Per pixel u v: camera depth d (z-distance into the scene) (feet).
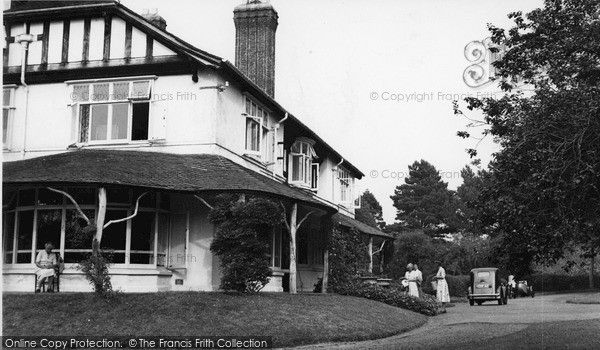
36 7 68.28
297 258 84.43
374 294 73.82
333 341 44.52
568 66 29.53
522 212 28.89
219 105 65.31
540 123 28.66
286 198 59.72
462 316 69.05
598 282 169.37
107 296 46.88
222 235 53.42
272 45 90.84
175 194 61.21
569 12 29.99
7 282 57.82
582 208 28.40
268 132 78.69
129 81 66.13
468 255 138.51
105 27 66.90
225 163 61.87
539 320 59.16
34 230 58.29
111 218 58.08
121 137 65.77
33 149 66.85
